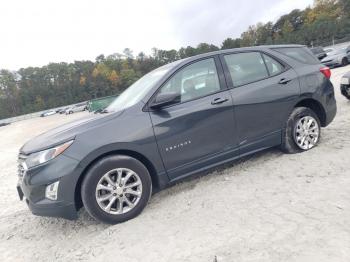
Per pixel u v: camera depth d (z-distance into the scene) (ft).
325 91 16.74
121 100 15.03
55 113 260.42
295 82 15.80
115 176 12.23
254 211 11.30
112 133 12.14
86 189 11.66
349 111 24.26
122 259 10.08
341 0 317.83
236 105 14.23
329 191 11.75
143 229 11.57
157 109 13.04
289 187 12.67
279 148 16.72
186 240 10.33
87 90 408.67
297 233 9.48
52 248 11.99
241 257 8.89
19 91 403.34
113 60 463.42
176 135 13.07
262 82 15.08
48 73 439.63
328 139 17.67
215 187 14.03
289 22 355.15
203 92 13.92
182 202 13.16
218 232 10.39
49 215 11.73
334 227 9.45
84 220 13.75
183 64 13.99
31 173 11.62
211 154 13.84
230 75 14.57
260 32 380.78
